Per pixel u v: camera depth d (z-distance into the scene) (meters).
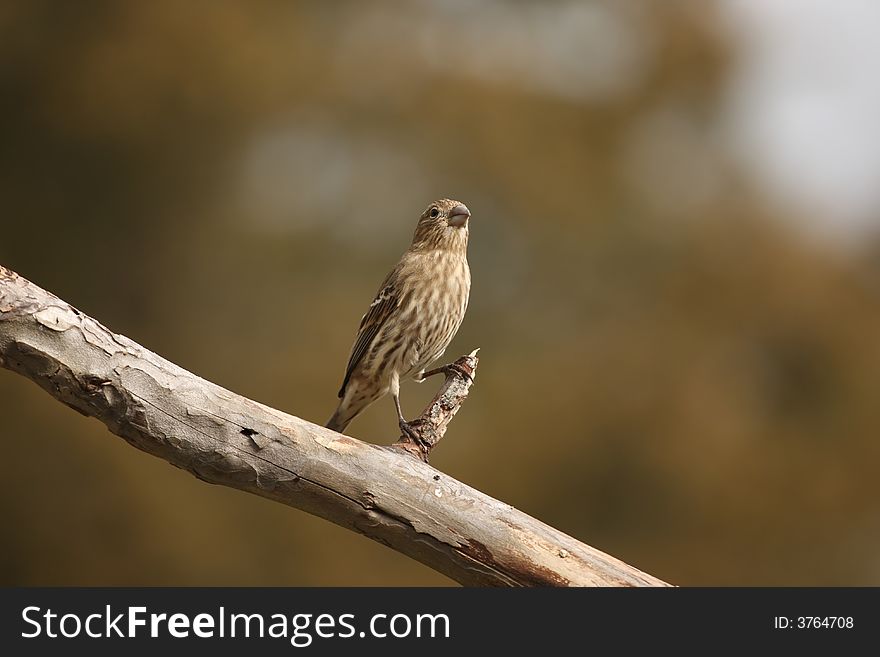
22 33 19.00
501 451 18.23
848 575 19.19
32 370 5.23
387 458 5.86
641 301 20.55
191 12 19.58
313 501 5.80
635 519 18.61
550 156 20.81
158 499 16.14
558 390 18.94
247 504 16.75
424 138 20.59
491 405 18.88
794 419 20.12
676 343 19.77
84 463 16.06
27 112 19.39
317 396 18.12
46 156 19.75
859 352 20.27
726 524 18.61
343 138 20.70
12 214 19.70
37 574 15.88
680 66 22.00
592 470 18.44
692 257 20.77
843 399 20.12
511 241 20.39
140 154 19.75
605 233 20.72
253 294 19.95
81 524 15.93
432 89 20.78
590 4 22.38
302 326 19.14
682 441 18.48
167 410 5.47
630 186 21.47
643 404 18.84
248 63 19.38
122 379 5.36
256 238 20.09
